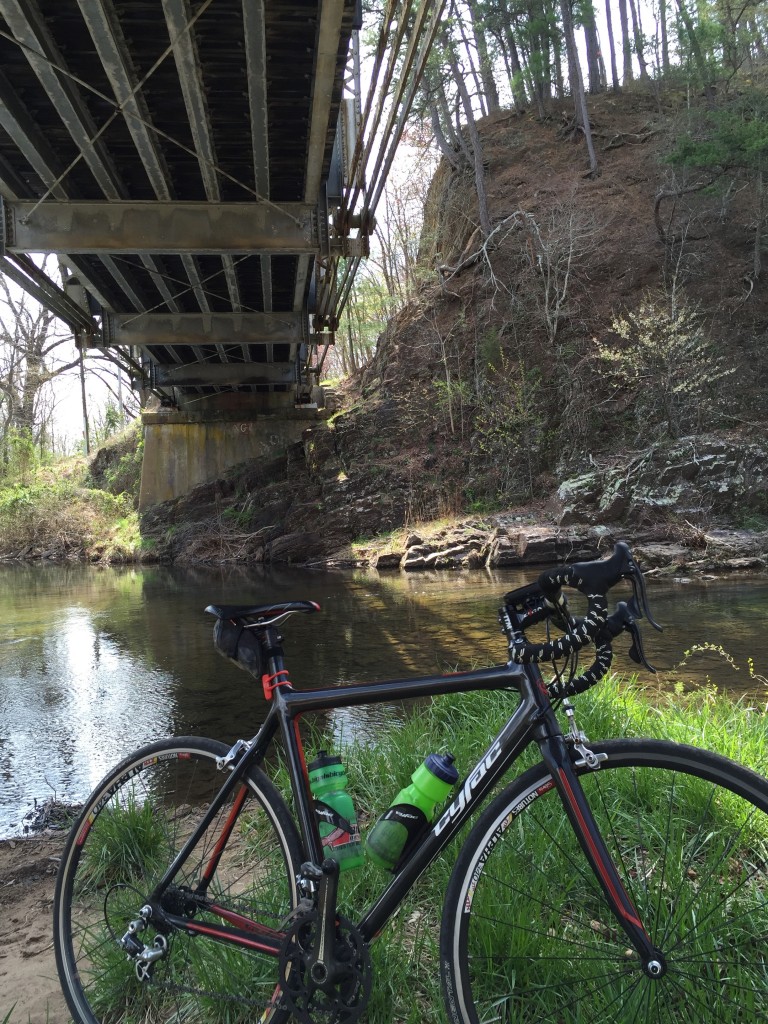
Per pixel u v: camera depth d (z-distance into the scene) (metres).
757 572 13.70
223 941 1.79
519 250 23.94
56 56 8.20
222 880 2.15
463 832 2.39
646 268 21.95
